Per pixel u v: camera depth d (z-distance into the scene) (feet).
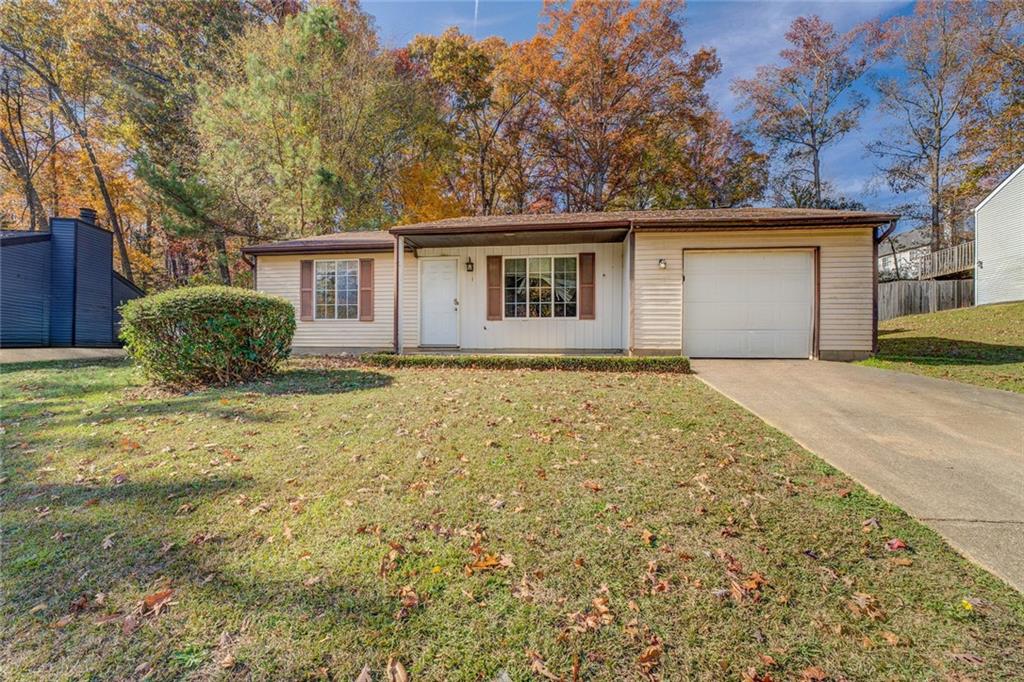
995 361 24.61
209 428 13.79
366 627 5.81
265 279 35.78
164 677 5.07
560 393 18.56
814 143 75.66
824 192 76.02
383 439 12.71
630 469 10.59
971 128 65.41
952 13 63.87
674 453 11.62
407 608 6.14
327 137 53.72
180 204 46.39
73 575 6.73
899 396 17.61
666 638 5.63
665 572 6.86
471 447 12.06
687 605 6.17
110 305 45.37
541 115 70.79
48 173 65.31
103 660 5.29
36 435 13.05
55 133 63.77
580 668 5.23
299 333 35.42
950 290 54.95
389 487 9.66
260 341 21.80
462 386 20.25
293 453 11.64
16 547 7.41
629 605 6.18
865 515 8.46
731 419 14.65
